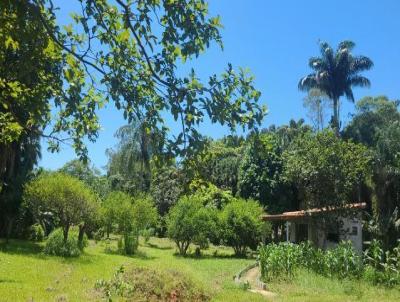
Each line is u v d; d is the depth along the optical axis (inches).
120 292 487.8
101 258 1029.2
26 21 172.2
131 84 195.0
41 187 1083.3
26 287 546.3
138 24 180.4
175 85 177.0
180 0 174.4
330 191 1032.8
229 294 590.2
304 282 687.7
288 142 1929.1
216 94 175.2
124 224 1310.3
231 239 1379.2
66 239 1039.6
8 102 232.2
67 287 559.8
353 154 1050.1
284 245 834.8
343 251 735.7
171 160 178.7
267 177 1662.2
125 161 2306.8
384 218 1200.8
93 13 184.4
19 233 1499.8
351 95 2053.4
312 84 2101.4
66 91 215.3
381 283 678.5
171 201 2053.4
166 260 1147.9
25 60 183.3
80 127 219.8
